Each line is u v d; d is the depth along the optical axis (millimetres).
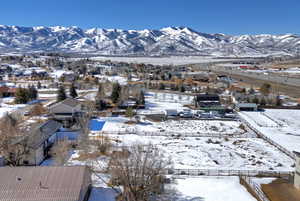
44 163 32250
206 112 61750
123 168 24281
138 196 22250
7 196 19500
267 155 37375
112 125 50781
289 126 52938
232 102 73750
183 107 68500
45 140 33875
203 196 25125
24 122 47281
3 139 31172
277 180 28391
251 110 67000
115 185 25688
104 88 78625
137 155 26938
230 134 47219
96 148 36531
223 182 28312
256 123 54906
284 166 33438
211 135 46250
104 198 23719
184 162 34094
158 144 40812
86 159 32844
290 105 72625
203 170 31031
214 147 40375
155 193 24484
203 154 37250
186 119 57406
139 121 54031
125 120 54594
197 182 28172
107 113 58531
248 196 25281
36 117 51750
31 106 62156
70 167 22922
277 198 24219
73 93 75438
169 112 58594
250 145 41562
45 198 19469
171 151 37906
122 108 64062
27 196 19578
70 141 37906
